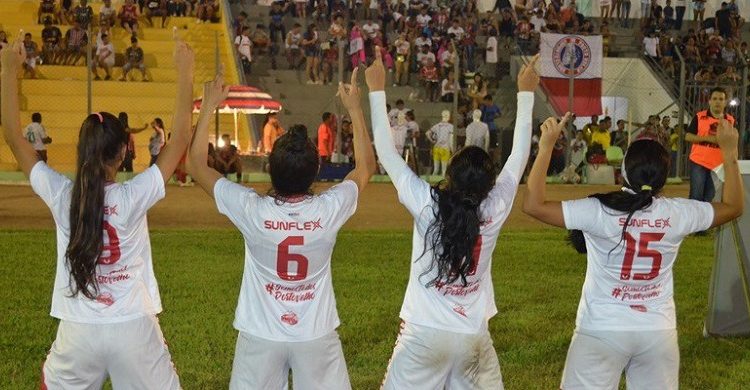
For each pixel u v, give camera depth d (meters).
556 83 26.12
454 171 4.32
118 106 27.41
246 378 4.29
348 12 31.17
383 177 23.83
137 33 29.95
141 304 4.26
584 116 26.17
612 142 25.48
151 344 4.27
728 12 32.38
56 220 4.29
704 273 10.50
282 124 27.78
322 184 21.67
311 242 4.25
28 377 6.25
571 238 4.76
